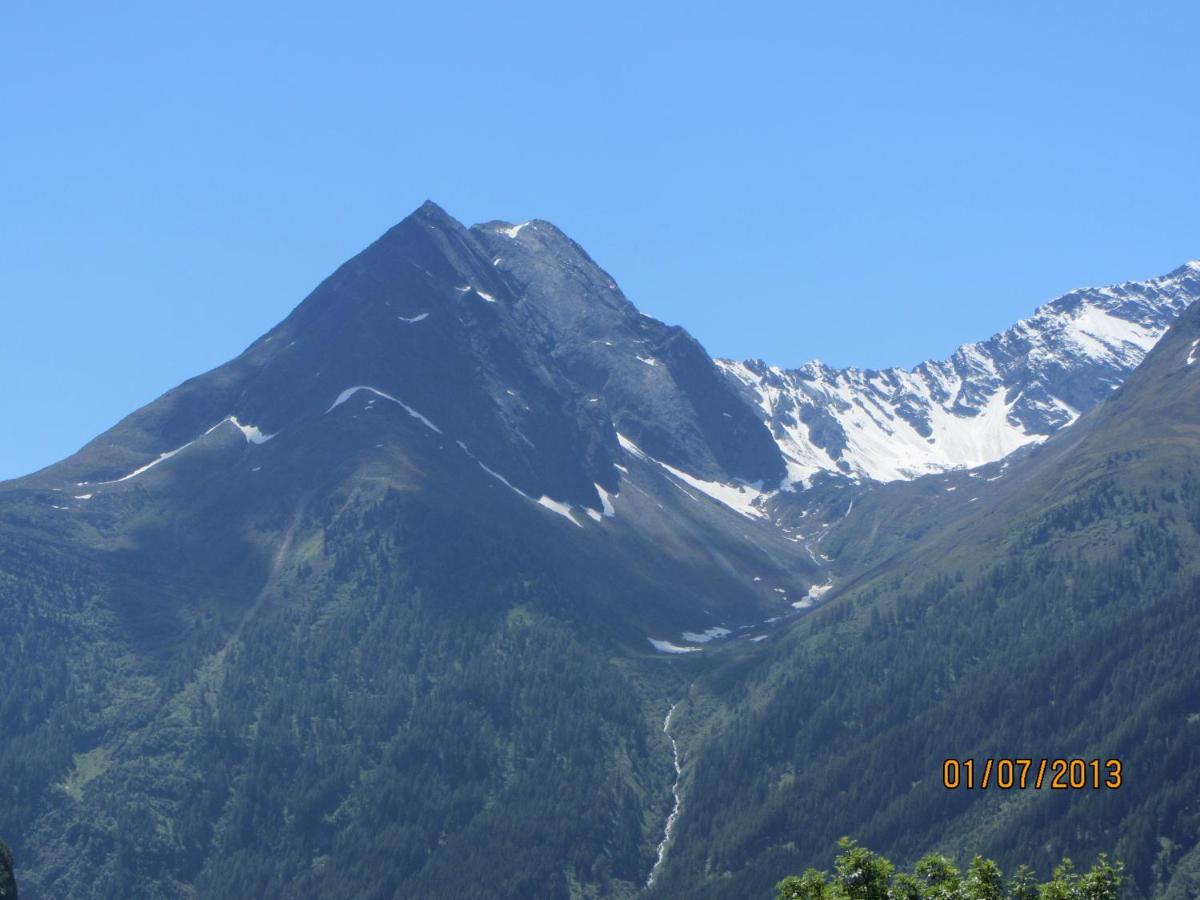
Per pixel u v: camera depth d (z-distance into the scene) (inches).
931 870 4611.2
